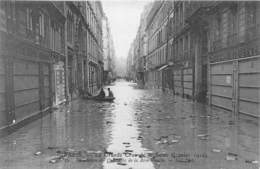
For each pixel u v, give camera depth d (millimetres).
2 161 6230
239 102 12992
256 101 11164
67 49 21188
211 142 7938
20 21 10664
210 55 17359
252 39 11461
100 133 9219
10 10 9531
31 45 11570
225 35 14875
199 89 20234
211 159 6301
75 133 9258
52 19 16281
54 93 16188
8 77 9227
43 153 6863
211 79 17359
